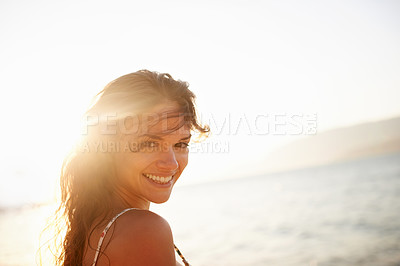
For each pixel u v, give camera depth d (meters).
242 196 48.69
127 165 0.94
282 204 32.56
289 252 14.59
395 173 45.38
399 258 11.76
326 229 18.55
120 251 0.79
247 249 15.92
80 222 0.94
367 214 21.27
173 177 1.00
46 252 1.11
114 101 0.95
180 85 1.00
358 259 12.33
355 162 106.44
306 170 100.69
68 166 1.02
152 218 0.82
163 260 0.78
